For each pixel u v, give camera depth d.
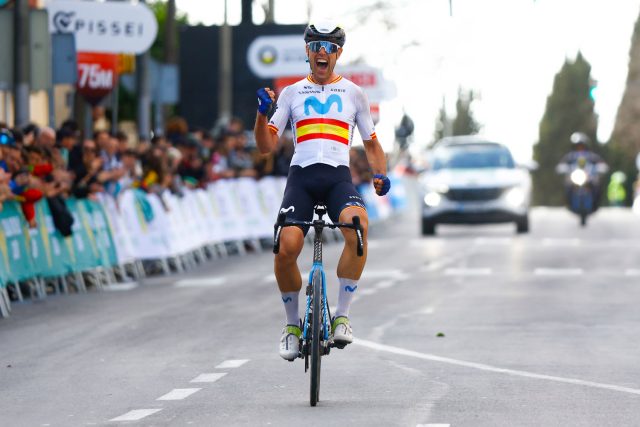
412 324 28.56
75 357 24.41
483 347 24.88
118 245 41.78
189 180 50.75
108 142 42.16
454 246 55.56
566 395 19.52
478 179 63.28
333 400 19.30
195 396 19.80
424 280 39.44
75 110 55.50
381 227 77.62
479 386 20.39
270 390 20.25
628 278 39.50
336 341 19.56
